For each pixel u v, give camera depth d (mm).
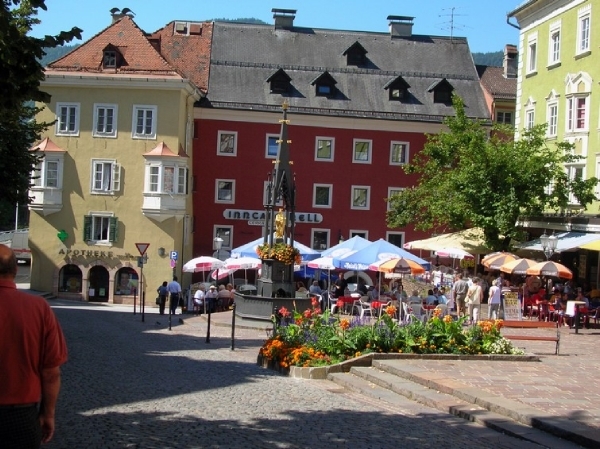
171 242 54250
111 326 32094
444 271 47125
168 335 28922
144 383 16047
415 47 64812
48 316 6336
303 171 58812
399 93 60562
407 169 50406
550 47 46531
